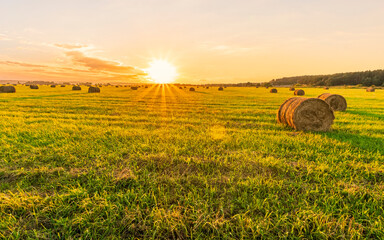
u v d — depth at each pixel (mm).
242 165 4461
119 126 8984
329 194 3426
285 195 3414
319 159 4984
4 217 2799
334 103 16328
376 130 8758
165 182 3756
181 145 6020
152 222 2750
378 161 4902
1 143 5988
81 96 28641
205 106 18344
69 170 4336
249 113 13945
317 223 2678
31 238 2459
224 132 7902
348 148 5949
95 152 5270
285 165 4508
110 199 3238
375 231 2613
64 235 2576
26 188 3580
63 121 9969
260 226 2625
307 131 8508
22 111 13336
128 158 4957
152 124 9469
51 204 3031
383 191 3514
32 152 5297
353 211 3047
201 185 3662
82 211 2998
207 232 2588
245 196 3305
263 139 6875
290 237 2527
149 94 36969
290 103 9438
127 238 2545
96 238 2523
